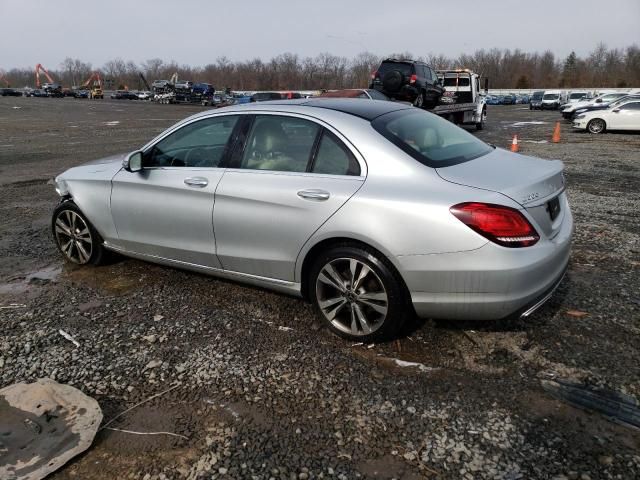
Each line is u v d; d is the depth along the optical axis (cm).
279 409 273
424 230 297
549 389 286
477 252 288
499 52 10388
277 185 352
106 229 457
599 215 658
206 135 401
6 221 661
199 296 418
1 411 269
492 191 296
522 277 289
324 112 359
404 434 253
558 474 226
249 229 365
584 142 1608
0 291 433
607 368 305
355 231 315
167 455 241
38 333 357
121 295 422
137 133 1989
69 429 255
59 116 3164
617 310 378
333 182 332
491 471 229
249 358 324
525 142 1622
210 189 381
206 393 288
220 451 243
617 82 9000
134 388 294
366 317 333
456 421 262
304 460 237
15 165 1148
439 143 357
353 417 266
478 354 323
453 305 303
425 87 1711
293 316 381
